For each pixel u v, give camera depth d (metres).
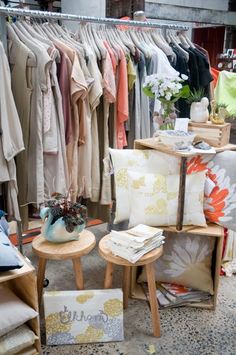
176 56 2.85
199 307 2.13
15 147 2.09
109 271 1.91
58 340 1.81
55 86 2.17
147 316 2.06
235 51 4.41
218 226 2.08
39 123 2.16
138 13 3.12
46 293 1.79
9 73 2.01
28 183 2.27
